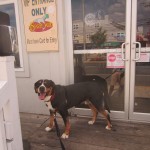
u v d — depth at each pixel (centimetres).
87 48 261
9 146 93
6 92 87
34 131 241
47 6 254
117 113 261
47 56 271
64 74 267
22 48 281
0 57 104
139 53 235
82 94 232
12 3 275
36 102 295
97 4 247
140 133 225
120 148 197
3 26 108
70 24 258
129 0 228
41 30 264
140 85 249
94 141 212
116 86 258
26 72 288
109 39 249
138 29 234
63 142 211
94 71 265
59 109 218
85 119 269
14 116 114
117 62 250
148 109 252
